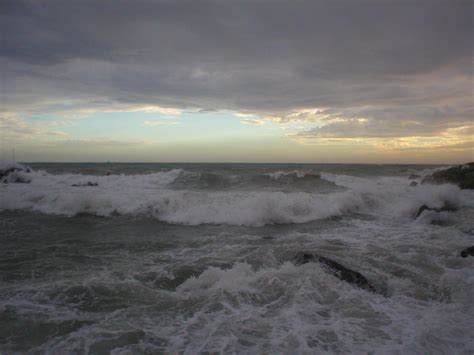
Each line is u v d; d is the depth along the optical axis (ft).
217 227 33.81
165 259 22.86
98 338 12.60
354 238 28.25
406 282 18.31
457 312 14.65
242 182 69.82
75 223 34.73
